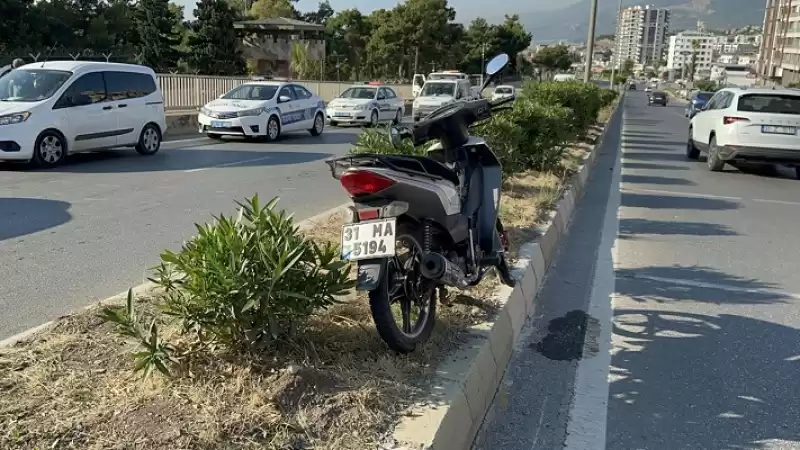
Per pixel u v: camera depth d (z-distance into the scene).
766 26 120.19
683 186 12.84
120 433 2.83
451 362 3.91
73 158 13.54
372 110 25.08
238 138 19.23
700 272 6.97
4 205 8.65
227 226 3.46
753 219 9.78
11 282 5.49
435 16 60.19
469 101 4.70
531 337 5.14
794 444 3.71
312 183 11.17
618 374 4.54
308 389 3.30
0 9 33.16
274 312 3.38
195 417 2.98
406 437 3.07
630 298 6.09
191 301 3.43
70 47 35.34
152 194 9.68
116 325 3.77
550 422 3.89
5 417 2.90
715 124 14.96
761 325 5.49
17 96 12.12
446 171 4.24
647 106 58.84
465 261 4.54
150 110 14.38
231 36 47.50
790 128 13.93
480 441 3.66
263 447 2.86
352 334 4.04
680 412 4.05
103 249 6.58
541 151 11.16
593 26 25.23
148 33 43.56
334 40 64.56
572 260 7.34
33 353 3.60
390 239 3.57
